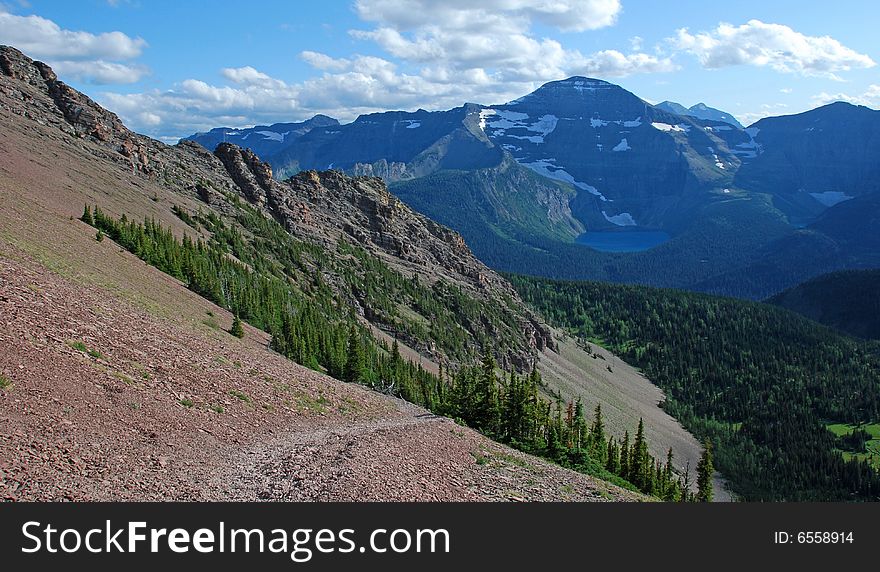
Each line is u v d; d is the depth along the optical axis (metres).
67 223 87.50
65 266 61.44
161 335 55.34
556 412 144.00
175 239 116.62
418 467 43.75
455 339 193.62
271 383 58.84
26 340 37.66
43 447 28.33
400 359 124.75
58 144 145.50
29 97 158.88
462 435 64.81
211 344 62.84
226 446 39.09
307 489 33.38
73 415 32.56
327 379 78.06
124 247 96.75
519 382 95.19
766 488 185.62
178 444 35.84
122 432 33.78
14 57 168.12
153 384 42.81
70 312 46.81
